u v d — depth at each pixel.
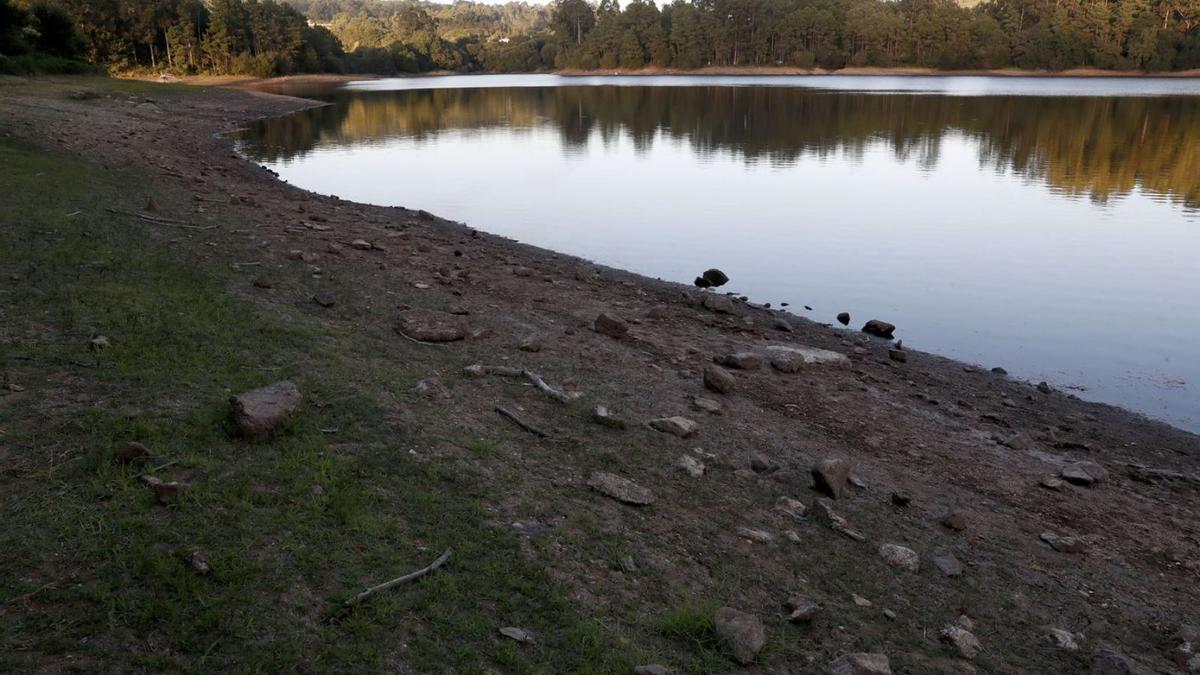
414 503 5.99
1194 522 8.15
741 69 169.88
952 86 116.31
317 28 152.25
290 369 8.10
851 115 67.31
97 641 4.18
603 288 15.94
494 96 99.50
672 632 5.09
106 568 4.69
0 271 9.68
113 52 111.56
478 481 6.50
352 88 117.44
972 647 5.54
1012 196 29.17
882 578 6.32
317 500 5.70
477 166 36.94
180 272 10.93
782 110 73.56
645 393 9.64
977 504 8.09
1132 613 6.40
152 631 4.32
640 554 5.92
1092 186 31.28
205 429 6.41
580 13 199.88
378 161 38.22
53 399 6.59
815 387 11.17
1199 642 5.98
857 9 164.75
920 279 18.38
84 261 10.64
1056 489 8.64
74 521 5.07
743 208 26.73
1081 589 6.67
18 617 4.25
